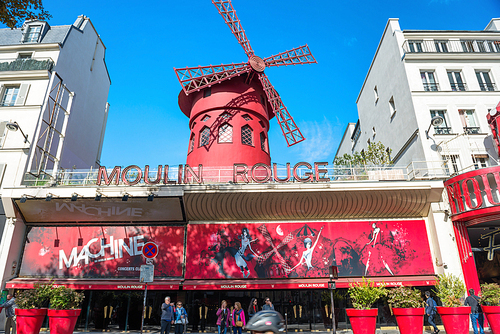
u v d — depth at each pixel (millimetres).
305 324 12047
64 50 16812
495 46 16609
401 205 12938
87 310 12297
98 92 20906
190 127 17469
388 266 12648
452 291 10422
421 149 14266
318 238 12992
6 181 13297
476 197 11578
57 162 15180
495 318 8867
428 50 16547
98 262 12820
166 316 9297
